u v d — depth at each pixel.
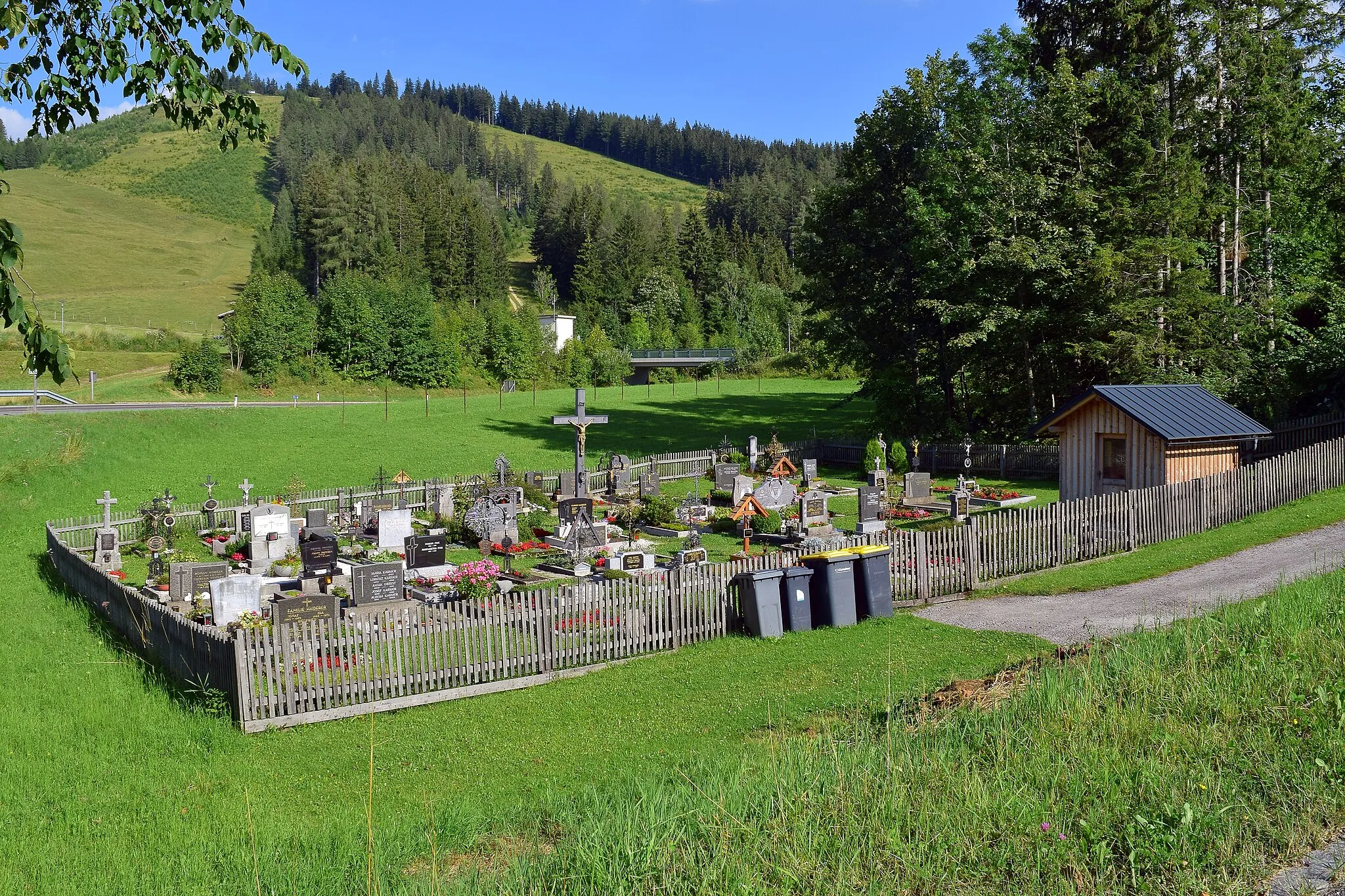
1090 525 21.98
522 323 99.94
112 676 16.45
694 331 121.56
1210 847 6.23
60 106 10.48
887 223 50.19
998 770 7.62
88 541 29.38
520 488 34.16
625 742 12.77
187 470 41.31
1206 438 25.31
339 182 123.94
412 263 120.88
